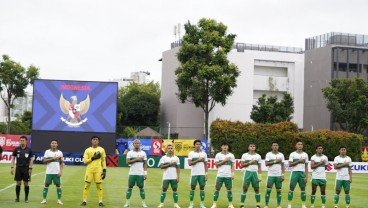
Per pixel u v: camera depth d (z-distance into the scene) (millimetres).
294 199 21906
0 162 41375
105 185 25578
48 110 41000
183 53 55844
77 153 41281
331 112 58250
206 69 53781
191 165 18016
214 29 56469
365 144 59688
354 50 64125
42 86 41062
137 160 17766
